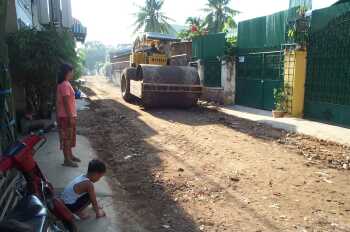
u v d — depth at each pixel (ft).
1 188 13.44
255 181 21.15
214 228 15.43
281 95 44.73
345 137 32.35
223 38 58.08
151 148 28.60
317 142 31.01
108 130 34.99
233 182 20.97
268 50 49.55
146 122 40.19
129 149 28.22
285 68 44.42
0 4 19.13
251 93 53.52
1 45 18.98
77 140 29.22
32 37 32.53
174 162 24.88
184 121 41.27
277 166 24.04
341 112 38.40
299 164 24.57
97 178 15.61
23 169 11.78
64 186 18.44
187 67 51.31
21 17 38.29
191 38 72.08
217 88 58.13
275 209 17.35
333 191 19.74
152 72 48.96
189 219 16.25
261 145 29.89
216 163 24.64
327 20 39.86
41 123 13.17
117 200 17.98
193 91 49.78
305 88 43.32
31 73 32.68
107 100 63.46
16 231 8.30
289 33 43.50
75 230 12.91
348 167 23.93
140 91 48.96
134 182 20.98
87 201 15.42
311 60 42.34
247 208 17.44
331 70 39.58
